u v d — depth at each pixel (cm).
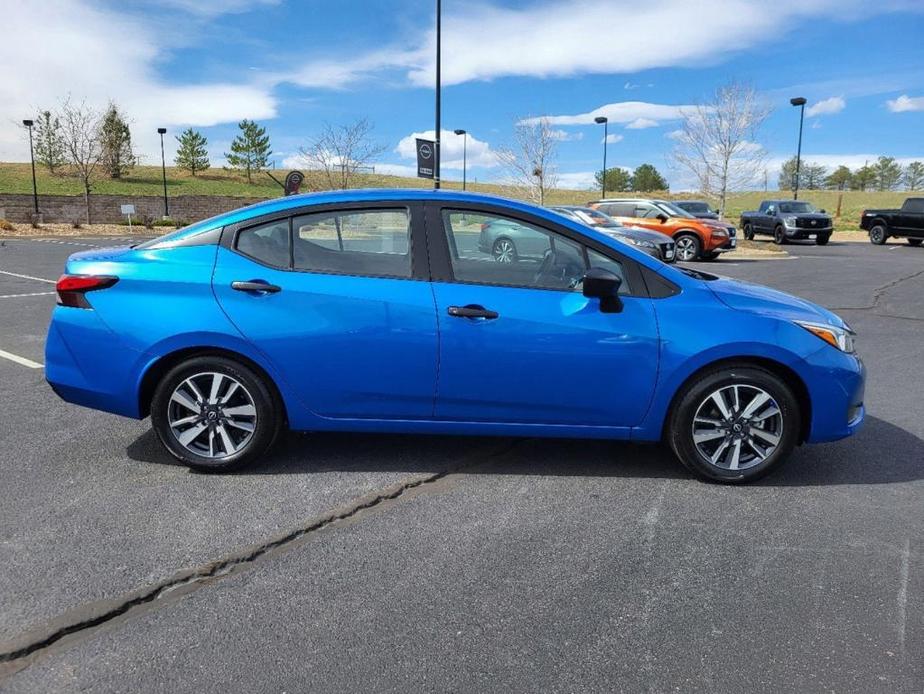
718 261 2039
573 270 398
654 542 339
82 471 416
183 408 411
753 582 304
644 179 8012
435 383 394
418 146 1858
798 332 393
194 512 364
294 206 403
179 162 6850
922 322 982
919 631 269
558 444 471
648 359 389
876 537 346
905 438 495
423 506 376
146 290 397
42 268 1627
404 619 274
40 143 5856
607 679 241
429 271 395
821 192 7969
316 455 445
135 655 251
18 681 237
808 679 242
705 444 411
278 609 280
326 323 390
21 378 629
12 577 299
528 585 299
